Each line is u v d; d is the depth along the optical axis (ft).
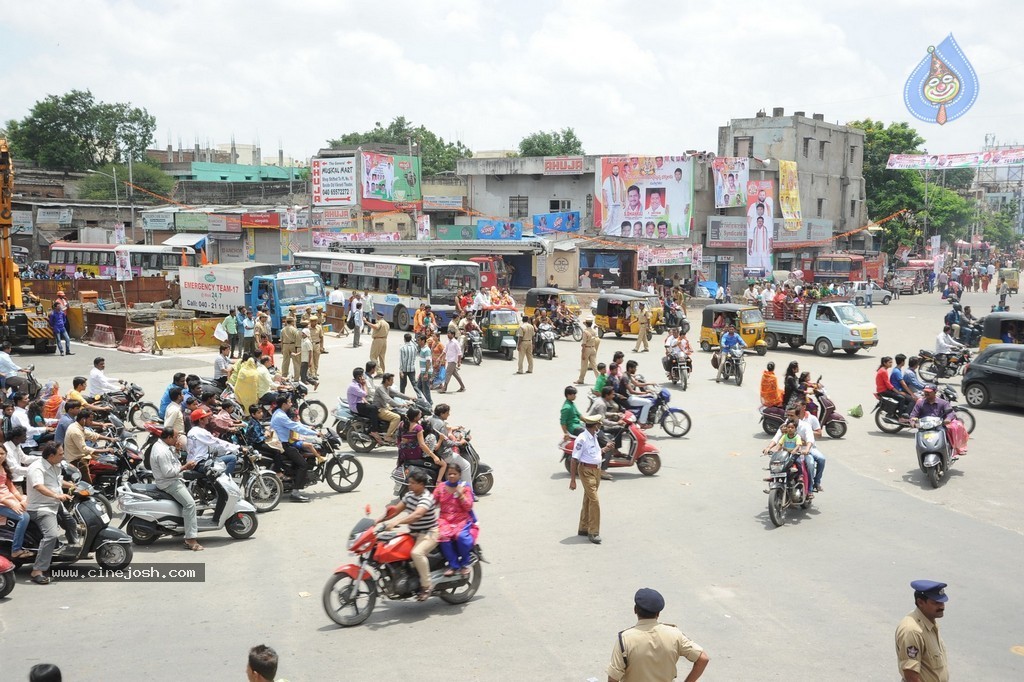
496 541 37.47
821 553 36.42
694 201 178.91
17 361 86.94
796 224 205.26
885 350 111.04
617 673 18.40
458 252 157.99
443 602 30.73
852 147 233.76
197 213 193.16
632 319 116.57
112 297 143.84
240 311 92.68
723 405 72.02
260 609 29.71
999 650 27.37
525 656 26.07
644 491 46.16
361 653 26.18
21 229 209.26
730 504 43.75
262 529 39.04
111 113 279.28
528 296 122.52
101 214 218.79
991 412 71.15
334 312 115.24
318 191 189.06
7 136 273.13
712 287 177.37
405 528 29.12
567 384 81.10
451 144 290.76
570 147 273.75
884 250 257.75
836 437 60.13
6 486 32.83
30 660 25.34
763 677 24.98
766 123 211.61
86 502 33.42
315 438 44.06
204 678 24.20
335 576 28.19
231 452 40.01
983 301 197.26
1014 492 46.68
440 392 76.38
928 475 47.32
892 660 26.25
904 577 33.65
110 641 26.84
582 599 30.89
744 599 31.12
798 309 108.88
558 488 46.55
